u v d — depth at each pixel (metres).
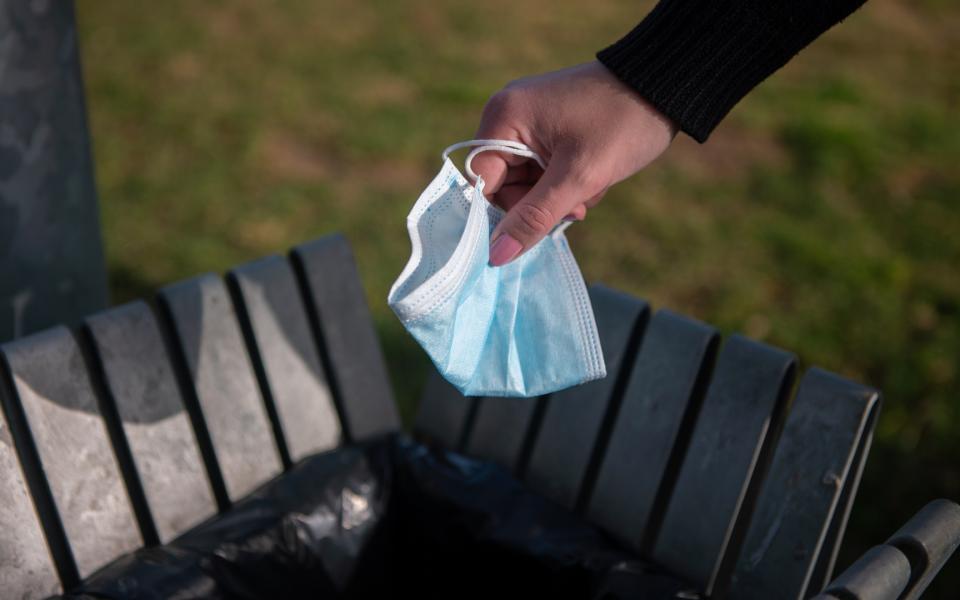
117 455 0.77
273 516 0.77
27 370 0.70
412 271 0.59
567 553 0.76
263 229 1.83
